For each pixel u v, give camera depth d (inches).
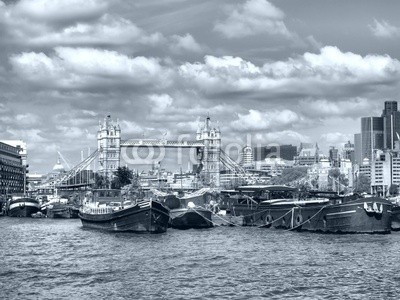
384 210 5516.7
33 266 3757.4
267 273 3449.8
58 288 3088.1
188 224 6688.0
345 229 5561.0
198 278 3304.6
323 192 7283.5
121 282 3211.1
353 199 5940.0
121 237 5442.9
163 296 2901.1
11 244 5002.5
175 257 4087.1
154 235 5634.8
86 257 4128.9
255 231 6200.8
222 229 6545.3
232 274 3417.8
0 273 3511.3
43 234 5964.6
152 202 5713.6
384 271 3508.9
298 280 3245.6
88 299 2854.3
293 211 6304.1
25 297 2903.5
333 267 3646.7
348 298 2859.3
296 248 4549.7
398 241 4943.4
